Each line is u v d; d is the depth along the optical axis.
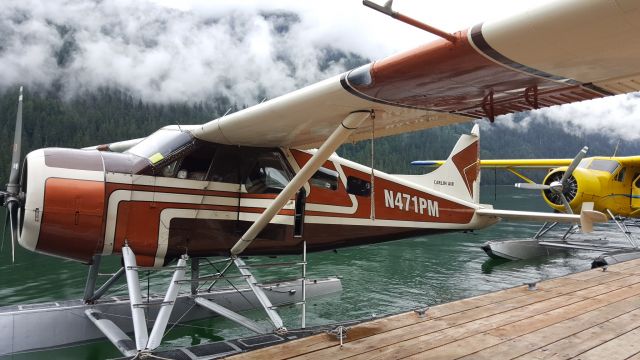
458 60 2.28
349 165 5.35
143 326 3.52
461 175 7.21
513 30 1.93
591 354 3.07
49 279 7.93
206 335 5.06
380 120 3.66
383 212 5.67
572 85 2.54
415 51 2.38
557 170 10.71
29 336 4.39
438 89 2.77
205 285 6.60
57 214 3.62
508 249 9.86
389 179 5.79
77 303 4.83
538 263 9.59
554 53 2.07
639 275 5.58
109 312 4.80
